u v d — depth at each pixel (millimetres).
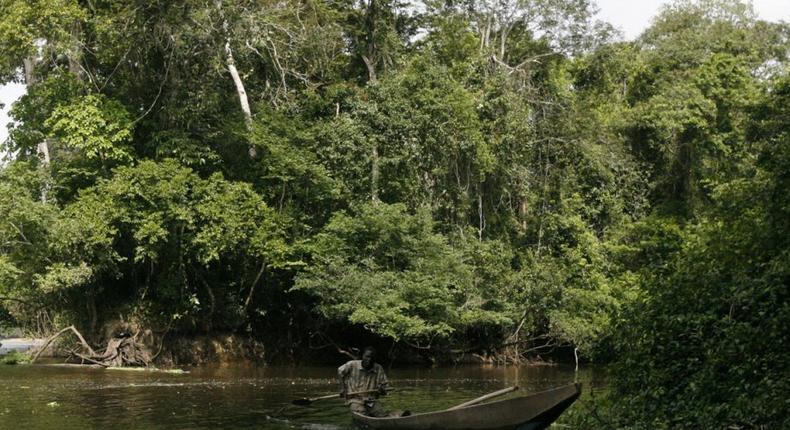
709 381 11523
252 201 29641
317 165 32500
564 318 33031
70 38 29688
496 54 43656
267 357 32438
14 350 32438
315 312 32156
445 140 35188
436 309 30922
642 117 41656
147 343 29891
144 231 27391
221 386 22844
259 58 36656
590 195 40156
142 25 30141
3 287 29047
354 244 31453
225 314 31625
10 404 18062
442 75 35750
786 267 11555
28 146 31672
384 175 34469
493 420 13148
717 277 12711
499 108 38000
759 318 11680
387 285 30359
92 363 29719
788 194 12859
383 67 39469
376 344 34250
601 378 16109
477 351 35500
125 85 32375
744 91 41156
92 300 30188
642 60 47562
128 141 30656
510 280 34312
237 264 31734
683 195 41906
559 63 44500
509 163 37938
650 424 11828
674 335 12664
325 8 37188
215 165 31953
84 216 27719
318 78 38250
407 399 20547
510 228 38312
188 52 30953
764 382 10789
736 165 39125
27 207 27047
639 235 35719
